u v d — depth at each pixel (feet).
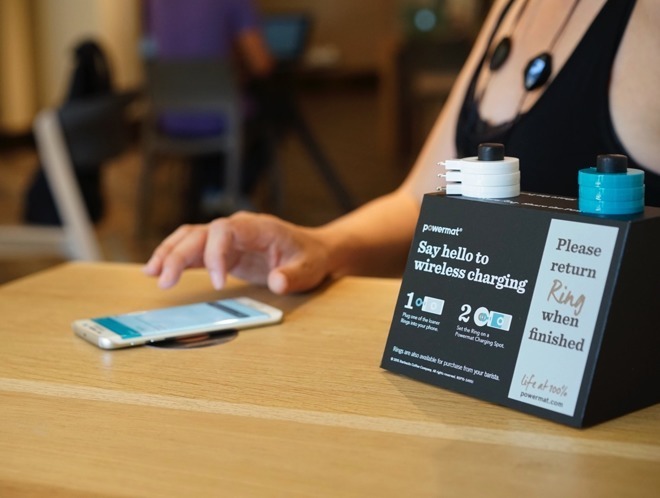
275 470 1.74
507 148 2.98
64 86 25.80
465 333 2.07
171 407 2.06
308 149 17.29
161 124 15.34
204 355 2.41
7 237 7.07
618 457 1.74
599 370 1.85
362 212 3.60
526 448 1.79
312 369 2.27
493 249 2.04
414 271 2.19
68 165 7.17
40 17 25.58
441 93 19.01
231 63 14.61
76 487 1.71
